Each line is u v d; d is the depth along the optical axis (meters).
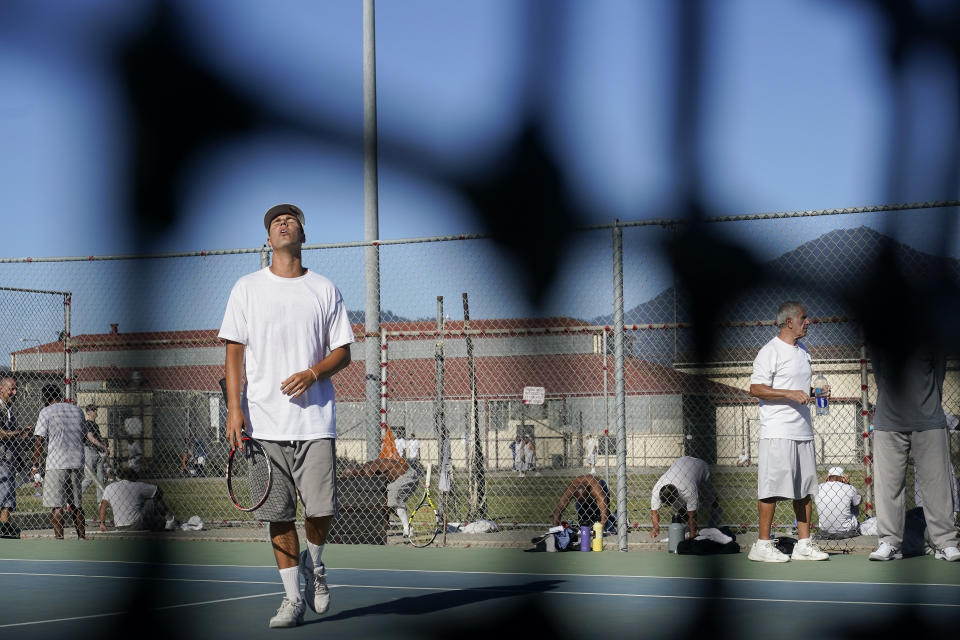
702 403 8.13
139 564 6.98
